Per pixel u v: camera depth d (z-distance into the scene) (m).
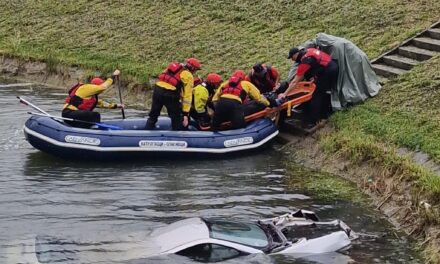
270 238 8.76
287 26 20.05
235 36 20.48
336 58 14.33
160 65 20.00
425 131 12.45
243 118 13.80
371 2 19.55
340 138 12.98
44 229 9.86
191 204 10.98
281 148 14.16
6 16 26.50
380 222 10.31
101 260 8.56
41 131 13.09
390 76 15.36
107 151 13.02
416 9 18.34
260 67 14.54
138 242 8.92
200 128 14.29
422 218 9.77
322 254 8.64
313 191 11.63
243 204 11.00
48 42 23.64
